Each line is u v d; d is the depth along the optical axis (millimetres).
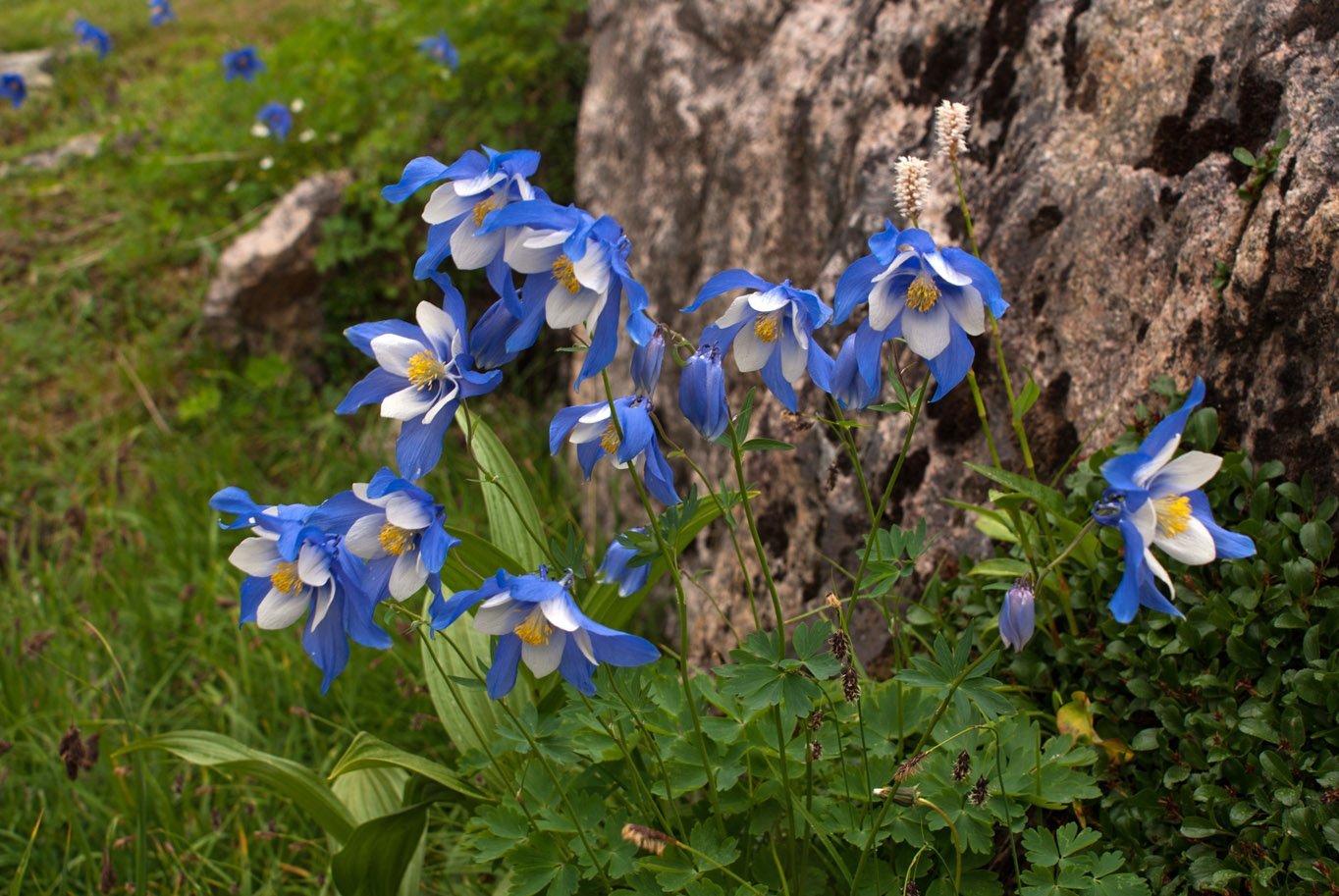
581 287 1065
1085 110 1341
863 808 1183
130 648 1615
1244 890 1144
